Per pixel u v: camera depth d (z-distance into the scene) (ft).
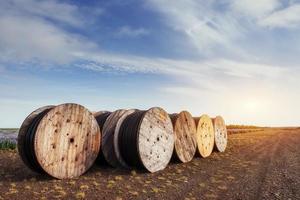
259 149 34.73
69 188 15.61
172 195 14.49
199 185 16.57
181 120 24.06
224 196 14.49
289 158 27.22
